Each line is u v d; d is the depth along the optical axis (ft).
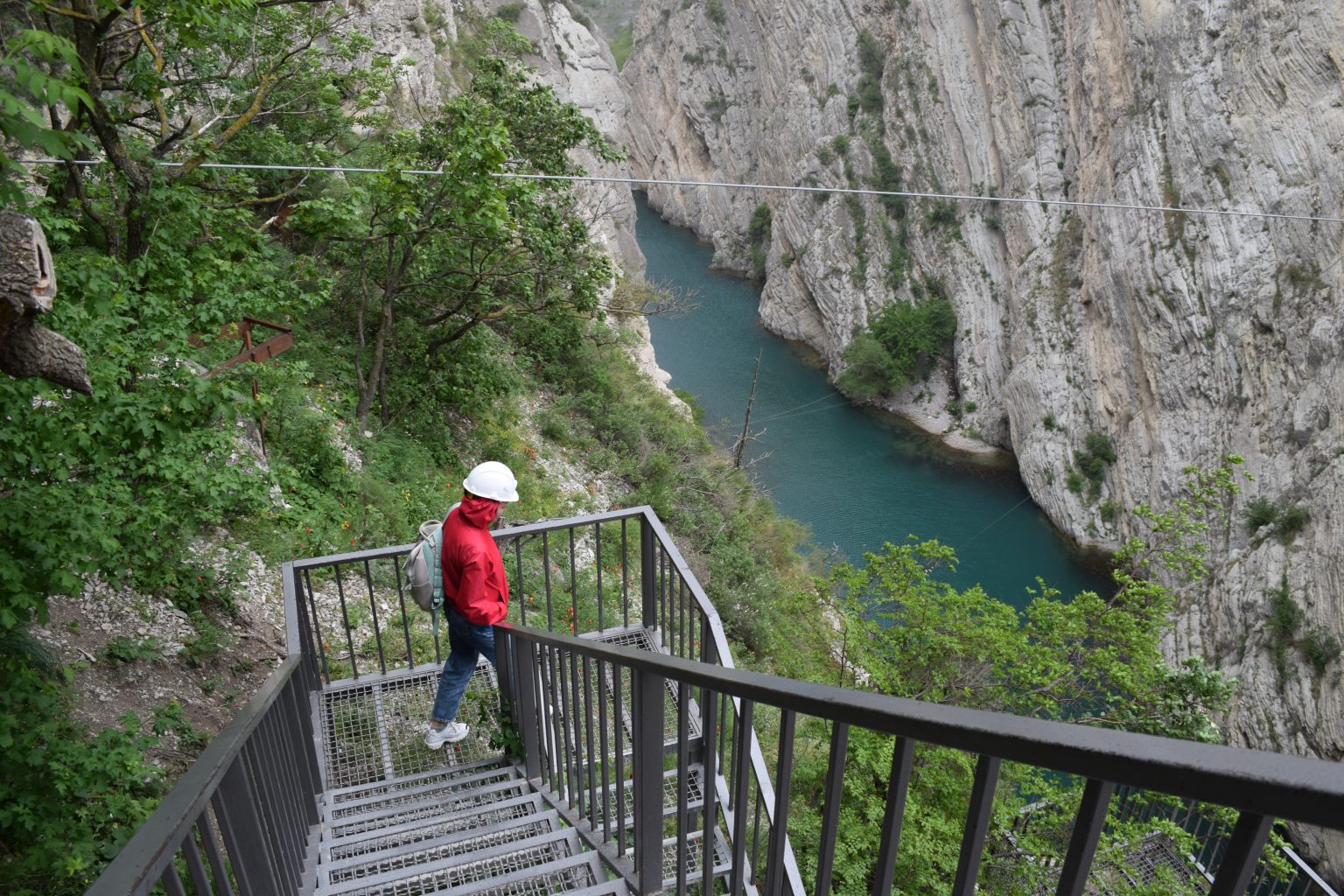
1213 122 148.46
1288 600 112.98
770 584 64.54
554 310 60.03
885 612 44.57
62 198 31.04
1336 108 134.92
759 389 203.51
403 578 35.32
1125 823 31.58
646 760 9.03
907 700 3.80
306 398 43.55
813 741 35.70
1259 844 2.34
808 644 59.11
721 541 67.72
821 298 227.20
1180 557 45.47
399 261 51.21
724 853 13.38
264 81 41.27
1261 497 128.67
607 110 232.32
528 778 15.89
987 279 199.11
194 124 45.11
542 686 14.26
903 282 214.48
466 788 16.03
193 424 21.25
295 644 13.93
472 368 58.34
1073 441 162.81
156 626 24.58
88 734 19.11
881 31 235.20
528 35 161.58
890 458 176.76
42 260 9.96
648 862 9.66
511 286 56.95
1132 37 167.02
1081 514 155.33
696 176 340.80
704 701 7.41
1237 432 138.31
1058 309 174.81
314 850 12.64
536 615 37.06
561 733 15.35
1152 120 160.25
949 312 199.21
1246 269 140.26
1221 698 39.11
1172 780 2.49
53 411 17.21
